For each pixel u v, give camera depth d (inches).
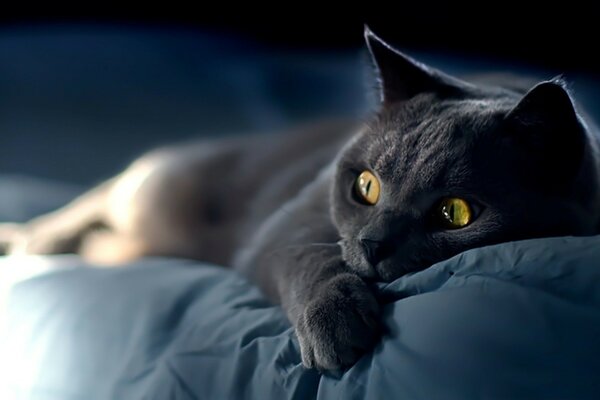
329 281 16.6
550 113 16.1
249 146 27.2
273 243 20.4
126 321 18.3
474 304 14.6
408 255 16.4
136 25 48.4
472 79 22.7
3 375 19.0
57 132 34.2
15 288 20.4
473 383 14.0
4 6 47.3
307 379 15.6
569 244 15.0
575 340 13.8
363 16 46.4
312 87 39.4
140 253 26.6
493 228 16.3
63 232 26.7
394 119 18.3
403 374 14.5
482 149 16.5
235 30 47.8
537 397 13.6
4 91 37.7
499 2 42.8
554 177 16.6
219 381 16.1
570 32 41.1
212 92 39.0
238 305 18.5
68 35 45.6
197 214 26.1
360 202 17.9
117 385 17.1
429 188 16.5
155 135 34.0
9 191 30.0
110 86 39.0
